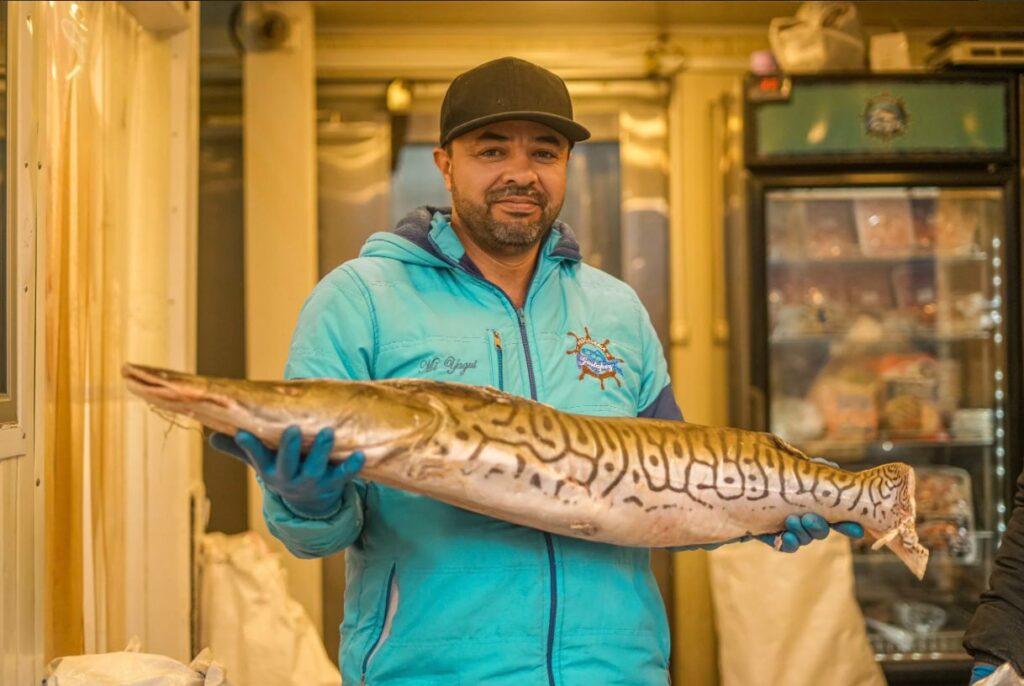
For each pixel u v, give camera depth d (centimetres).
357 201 420
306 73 397
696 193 423
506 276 176
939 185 368
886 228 398
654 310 429
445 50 419
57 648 229
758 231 368
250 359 397
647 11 400
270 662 318
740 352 378
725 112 403
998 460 387
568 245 182
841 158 366
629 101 425
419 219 177
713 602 390
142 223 309
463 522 160
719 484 156
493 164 166
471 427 144
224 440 138
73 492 237
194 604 323
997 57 366
